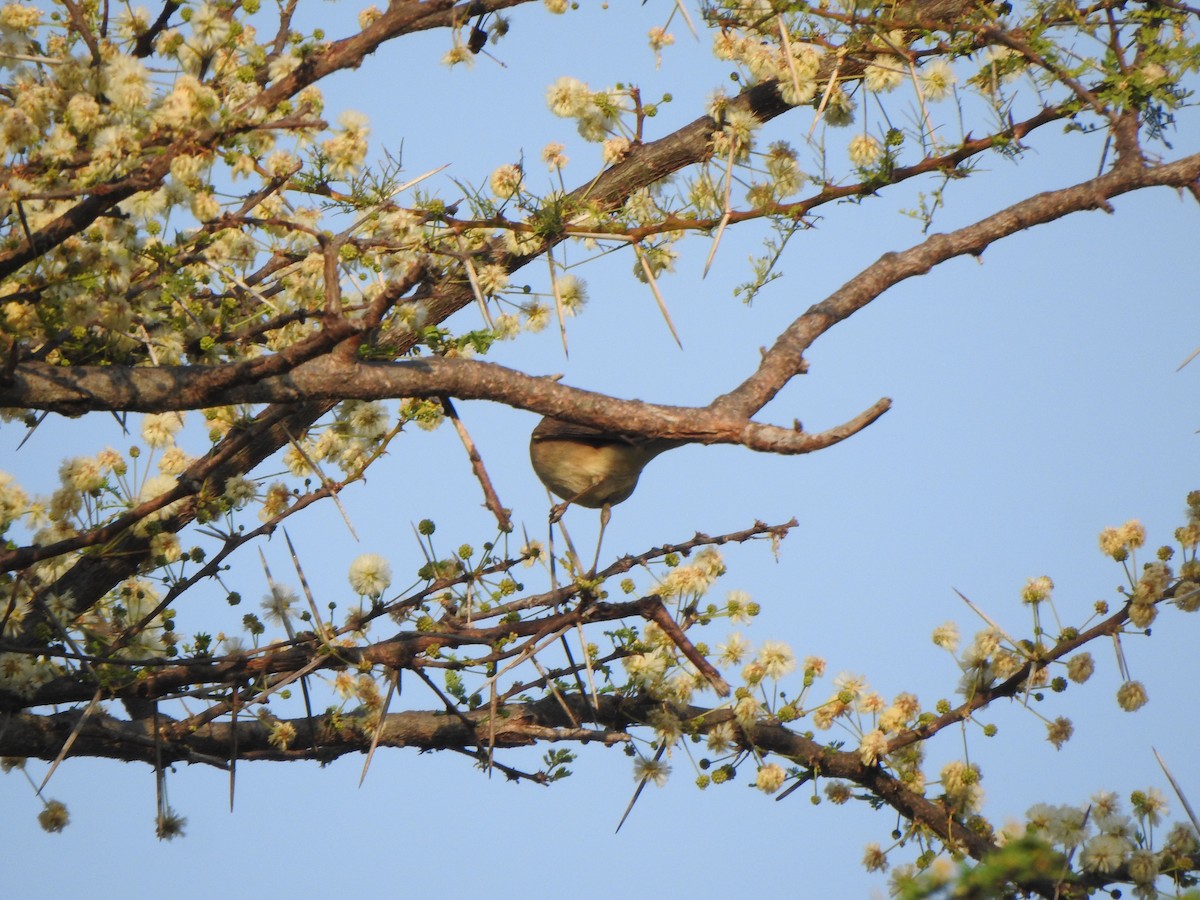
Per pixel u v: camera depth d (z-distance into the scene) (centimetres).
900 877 930
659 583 973
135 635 1016
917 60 1062
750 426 791
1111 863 915
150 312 891
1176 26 1084
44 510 1044
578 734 928
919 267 985
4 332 805
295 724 1070
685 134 1188
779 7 1033
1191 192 1002
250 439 1004
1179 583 991
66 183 833
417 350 1040
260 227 996
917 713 1038
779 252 991
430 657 940
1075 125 1073
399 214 981
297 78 888
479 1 1130
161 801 948
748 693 1007
